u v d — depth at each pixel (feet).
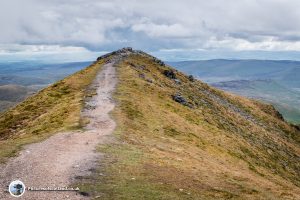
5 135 248.73
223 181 129.90
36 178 106.32
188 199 98.27
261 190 130.11
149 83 384.06
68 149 145.18
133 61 524.52
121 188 100.01
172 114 285.23
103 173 113.60
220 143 266.77
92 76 406.41
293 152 443.73
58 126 202.59
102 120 212.23
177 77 538.47
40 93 352.08
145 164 130.62
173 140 205.87
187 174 127.44
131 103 271.49
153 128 224.12
